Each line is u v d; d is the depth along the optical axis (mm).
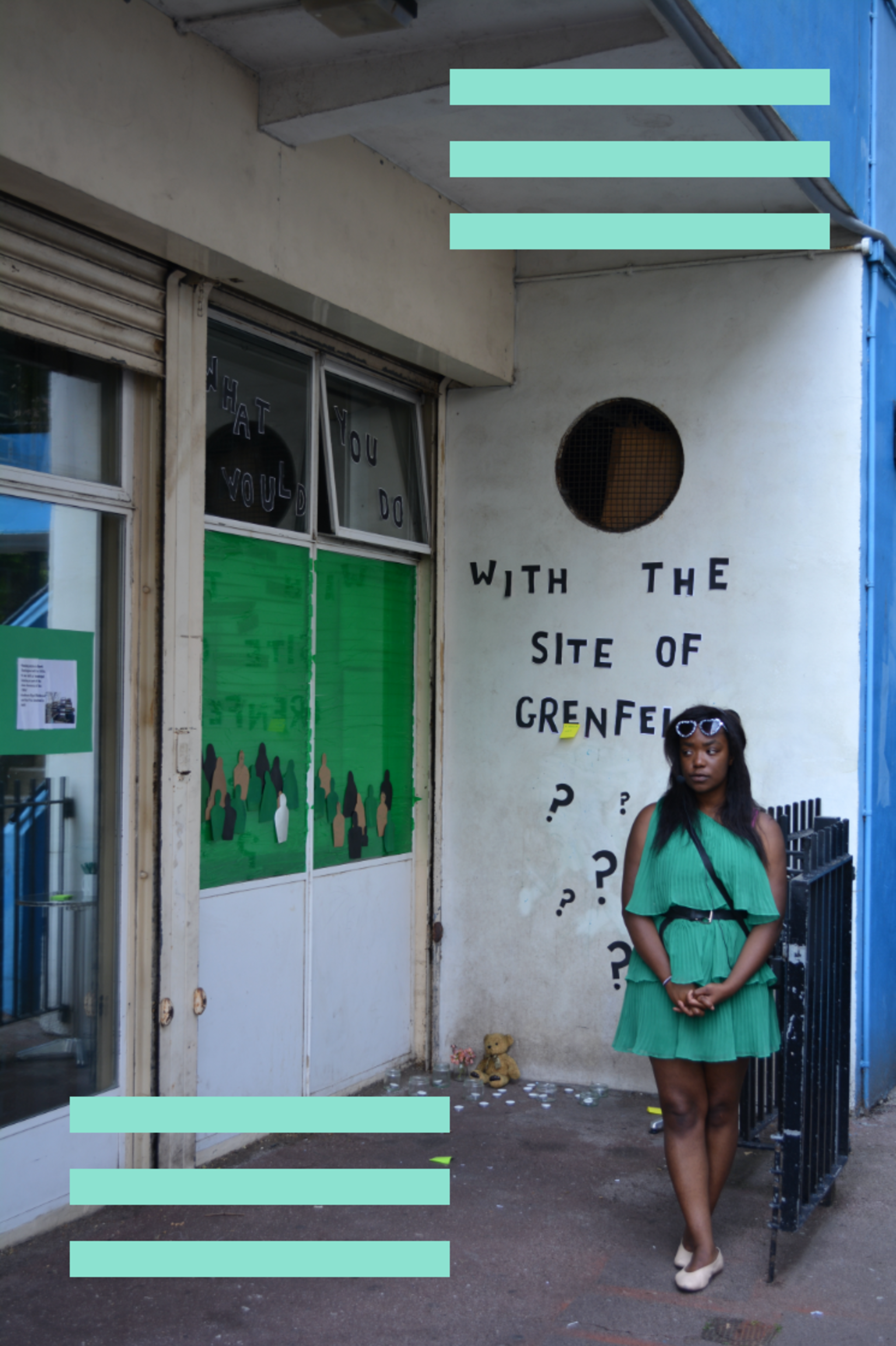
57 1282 3854
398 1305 3779
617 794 6051
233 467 4977
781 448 5777
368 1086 5945
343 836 5758
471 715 6344
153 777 4484
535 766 6211
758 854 3852
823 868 4191
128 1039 4488
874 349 5730
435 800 6340
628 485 6125
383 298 5285
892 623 6094
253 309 4969
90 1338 3535
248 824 5082
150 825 4484
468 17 4098
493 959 6266
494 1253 4145
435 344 5652
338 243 4984
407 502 6289
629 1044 3930
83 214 3945
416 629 6406
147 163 3994
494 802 6281
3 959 4035
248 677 5082
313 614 5492
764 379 5816
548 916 6164
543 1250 4172
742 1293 3867
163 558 4473
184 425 4566
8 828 4039
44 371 4133
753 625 5812
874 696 5746
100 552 4387
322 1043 5570
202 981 4809
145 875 4496
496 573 6316
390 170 5309
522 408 6289
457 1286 3912
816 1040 4199
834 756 5648
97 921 4406
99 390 4363
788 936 3918
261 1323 3648
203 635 4723
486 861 6289
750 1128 4773
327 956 5609
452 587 6406
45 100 3600
